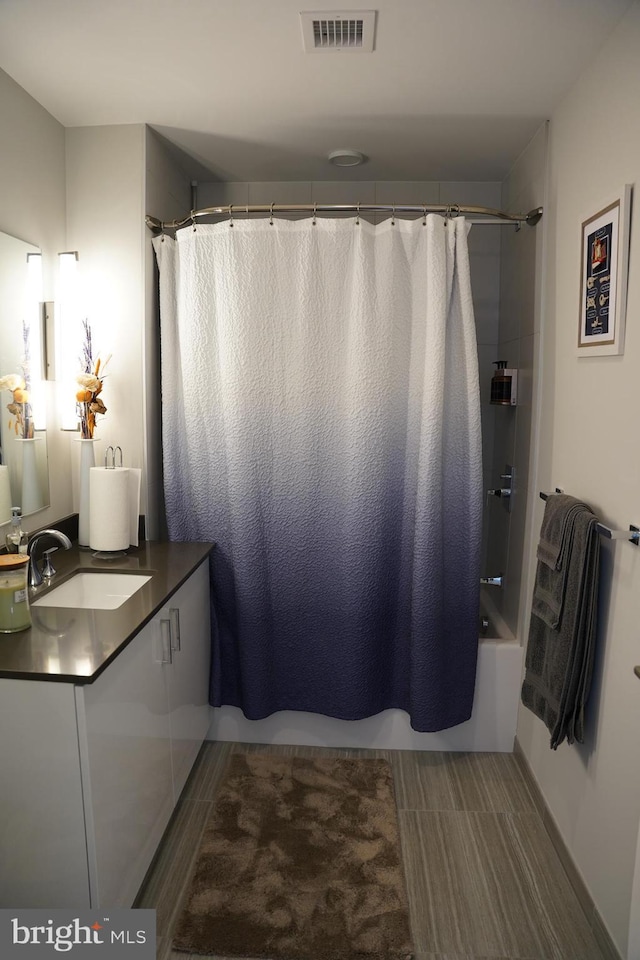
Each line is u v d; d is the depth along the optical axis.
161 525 2.78
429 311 2.35
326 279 2.39
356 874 1.99
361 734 2.70
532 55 1.94
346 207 2.38
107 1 1.67
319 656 2.62
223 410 2.47
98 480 2.33
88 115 2.38
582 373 2.03
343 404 2.46
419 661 2.51
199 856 2.05
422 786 2.46
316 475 2.50
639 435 1.61
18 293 2.14
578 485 2.04
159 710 1.98
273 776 2.48
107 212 2.48
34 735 1.49
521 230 2.77
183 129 2.51
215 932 1.77
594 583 1.79
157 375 2.65
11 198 2.12
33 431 2.26
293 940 1.76
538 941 1.79
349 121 2.44
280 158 2.84
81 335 2.50
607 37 1.84
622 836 1.66
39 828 1.53
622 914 1.65
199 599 2.44
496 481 3.20
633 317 1.65
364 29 1.80
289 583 2.58
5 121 2.07
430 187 3.18
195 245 2.41
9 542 2.01
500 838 2.19
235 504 2.48
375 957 1.72
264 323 2.42
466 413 2.46
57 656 1.53
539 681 2.05
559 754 2.17
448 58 1.96
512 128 2.50
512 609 2.82
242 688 2.62
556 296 2.30
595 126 1.94
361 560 2.49
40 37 1.85
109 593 2.23
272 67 2.03
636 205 1.65
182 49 1.92
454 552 2.53
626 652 1.67
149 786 1.89
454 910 1.89
